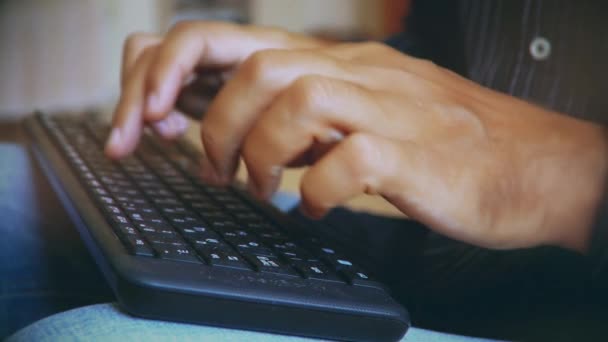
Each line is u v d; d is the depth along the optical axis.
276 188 0.38
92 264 0.61
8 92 2.00
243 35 0.58
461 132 0.38
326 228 0.60
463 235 0.37
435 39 0.61
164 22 2.00
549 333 0.42
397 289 0.48
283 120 0.36
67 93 2.01
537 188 0.38
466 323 0.45
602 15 0.48
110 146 0.56
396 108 0.37
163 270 0.31
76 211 0.45
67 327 0.27
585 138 0.40
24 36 1.98
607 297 0.40
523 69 0.49
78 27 2.01
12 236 0.62
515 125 0.40
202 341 0.28
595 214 0.39
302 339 0.31
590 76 0.46
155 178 0.55
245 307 0.30
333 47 0.48
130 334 0.27
